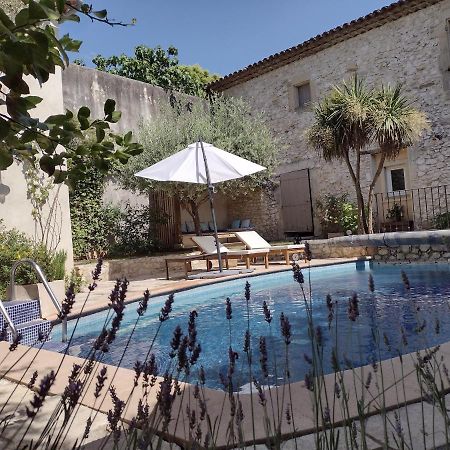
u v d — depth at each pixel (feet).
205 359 11.04
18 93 2.92
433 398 4.56
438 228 31.48
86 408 6.41
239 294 21.49
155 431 4.02
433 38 32.96
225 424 5.28
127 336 14.51
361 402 4.42
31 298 15.79
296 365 9.92
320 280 23.98
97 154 4.48
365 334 12.16
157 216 37.65
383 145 27.78
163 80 62.28
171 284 22.13
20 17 2.67
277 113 42.88
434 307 15.28
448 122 32.35
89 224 33.78
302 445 4.77
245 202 46.09
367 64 36.60
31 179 20.57
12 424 6.02
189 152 26.71
